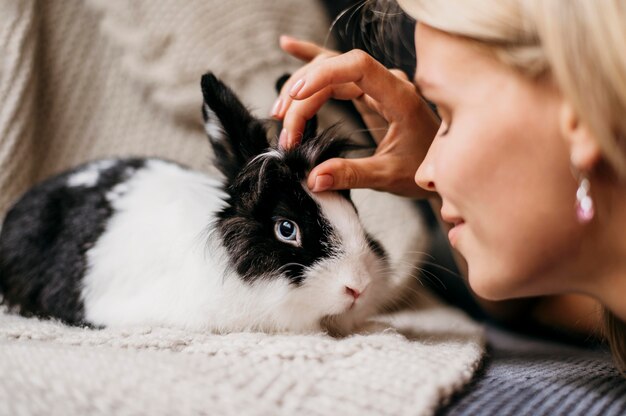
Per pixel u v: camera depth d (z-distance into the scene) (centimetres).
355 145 135
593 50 74
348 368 93
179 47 197
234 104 127
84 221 146
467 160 89
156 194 144
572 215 87
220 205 129
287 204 118
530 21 80
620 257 91
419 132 124
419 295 171
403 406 82
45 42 199
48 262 146
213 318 121
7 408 77
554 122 83
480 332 141
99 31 205
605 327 110
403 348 104
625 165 78
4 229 157
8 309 151
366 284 119
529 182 87
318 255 117
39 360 94
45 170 201
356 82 117
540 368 114
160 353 104
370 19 140
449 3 88
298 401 82
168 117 202
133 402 79
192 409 78
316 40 206
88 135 205
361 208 169
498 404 88
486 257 96
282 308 118
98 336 117
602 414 87
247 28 199
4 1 190
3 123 184
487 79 87
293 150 121
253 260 118
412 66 142
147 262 133
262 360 97
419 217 186
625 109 75
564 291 100
